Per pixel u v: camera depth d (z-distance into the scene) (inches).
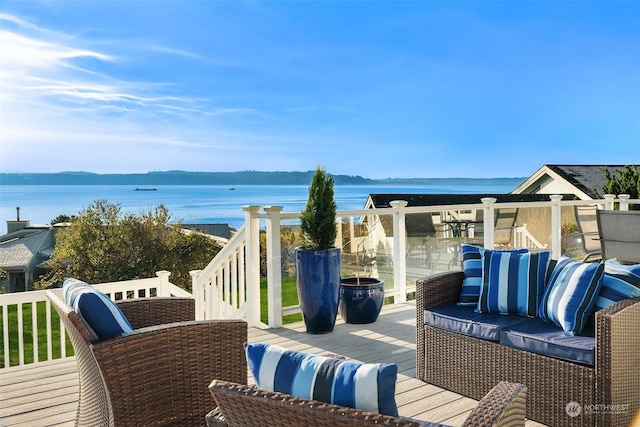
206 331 88.6
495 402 54.5
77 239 567.2
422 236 228.7
